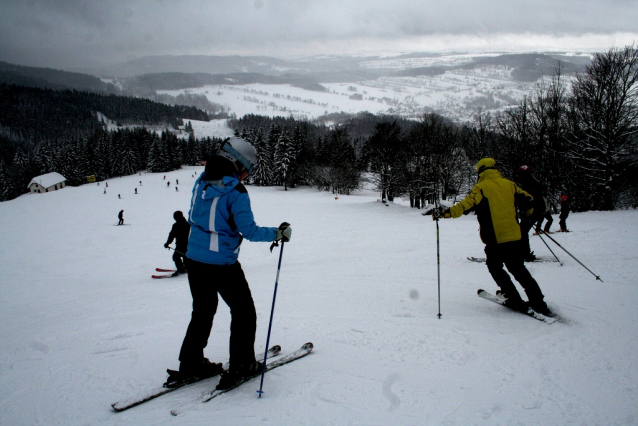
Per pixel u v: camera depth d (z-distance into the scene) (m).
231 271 2.47
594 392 2.31
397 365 2.76
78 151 83.12
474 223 18.20
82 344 3.64
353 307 4.45
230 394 2.42
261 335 3.55
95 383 2.69
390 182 35.56
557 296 4.23
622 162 20.19
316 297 5.25
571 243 8.27
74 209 37.88
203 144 107.56
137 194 51.03
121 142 90.50
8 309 6.71
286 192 56.88
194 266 2.43
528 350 2.90
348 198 46.81
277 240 2.56
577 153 21.06
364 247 12.70
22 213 36.22
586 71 21.09
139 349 3.40
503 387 2.41
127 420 2.17
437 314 3.90
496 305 4.10
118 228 25.03
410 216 26.39
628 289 4.36
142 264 12.93
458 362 2.76
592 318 3.48
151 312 5.21
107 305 6.07
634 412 2.10
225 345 3.36
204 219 2.40
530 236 9.96
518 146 24.72
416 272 6.71
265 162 64.81
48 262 14.42
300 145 64.94
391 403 2.26
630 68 19.05
